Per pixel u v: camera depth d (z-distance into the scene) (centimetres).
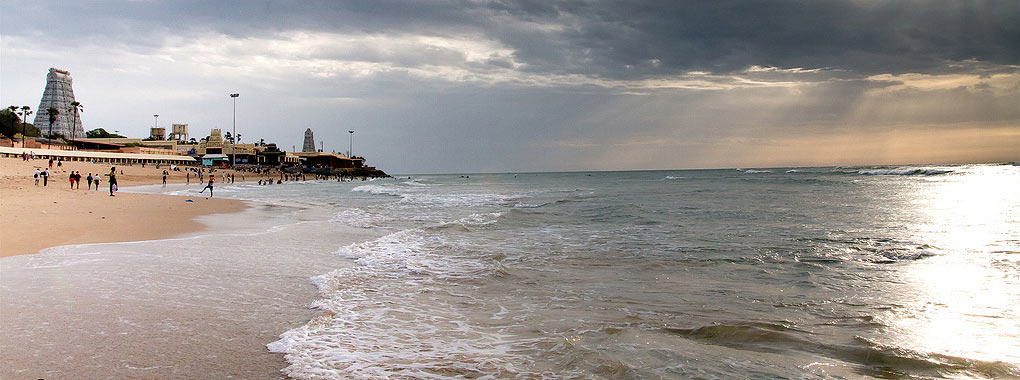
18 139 10288
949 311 663
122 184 6038
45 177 3859
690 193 3497
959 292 757
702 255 1105
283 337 571
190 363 489
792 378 457
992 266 933
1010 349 523
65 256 1056
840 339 563
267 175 10488
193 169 9425
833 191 3400
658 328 612
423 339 579
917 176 6094
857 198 2734
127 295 741
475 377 466
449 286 852
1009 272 881
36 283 805
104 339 550
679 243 1278
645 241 1327
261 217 2133
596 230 1576
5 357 490
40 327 585
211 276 894
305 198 3834
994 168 9238
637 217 1930
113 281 829
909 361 493
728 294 775
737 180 6172
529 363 501
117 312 654
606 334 591
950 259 1008
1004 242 1195
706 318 652
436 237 1450
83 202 2442
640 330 604
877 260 1016
